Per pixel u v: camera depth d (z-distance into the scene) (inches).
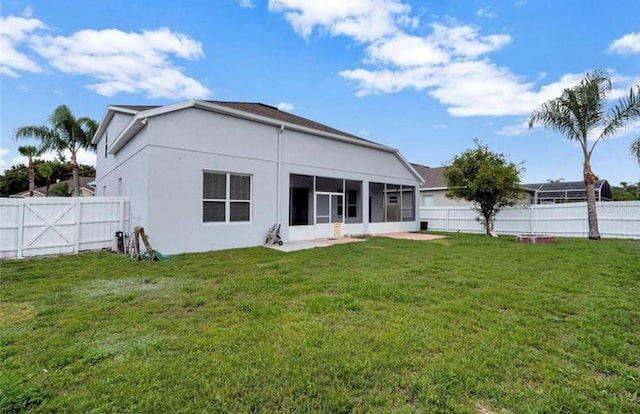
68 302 185.2
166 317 160.7
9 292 204.7
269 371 107.5
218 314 164.6
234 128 421.7
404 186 722.8
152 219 350.0
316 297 189.6
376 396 95.0
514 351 123.2
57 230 358.6
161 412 87.7
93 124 763.4
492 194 549.3
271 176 462.3
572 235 563.8
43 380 103.0
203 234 388.5
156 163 354.0
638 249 390.3
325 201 573.9
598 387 100.7
